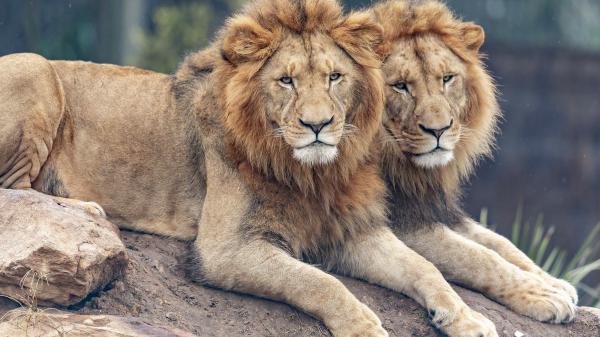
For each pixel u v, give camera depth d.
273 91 9.92
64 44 30.03
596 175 23.33
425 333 10.20
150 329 8.59
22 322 8.48
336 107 9.84
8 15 26.39
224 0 30.86
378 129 10.77
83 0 30.55
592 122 23.55
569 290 11.62
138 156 11.19
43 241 8.80
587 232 22.97
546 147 23.39
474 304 10.92
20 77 10.73
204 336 9.43
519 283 11.11
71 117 11.26
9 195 9.34
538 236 16.03
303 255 10.91
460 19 11.75
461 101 11.12
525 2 36.50
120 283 9.61
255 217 10.23
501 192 23.03
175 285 10.18
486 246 12.22
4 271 8.69
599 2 38.59
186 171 11.09
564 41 36.50
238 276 10.09
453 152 11.31
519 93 23.50
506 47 23.56
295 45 9.98
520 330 10.72
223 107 10.31
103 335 8.38
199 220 10.98
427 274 10.41
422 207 11.43
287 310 10.05
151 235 11.23
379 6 11.43
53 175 11.11
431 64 10.86
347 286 10.68
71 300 8.93
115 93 11.41
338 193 10.52
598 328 11.16
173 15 28.17
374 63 10.27
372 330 9.45
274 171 10.15
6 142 10.64
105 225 9.62
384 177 11.27
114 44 28.77
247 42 9.98
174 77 11.54
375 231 10.82
